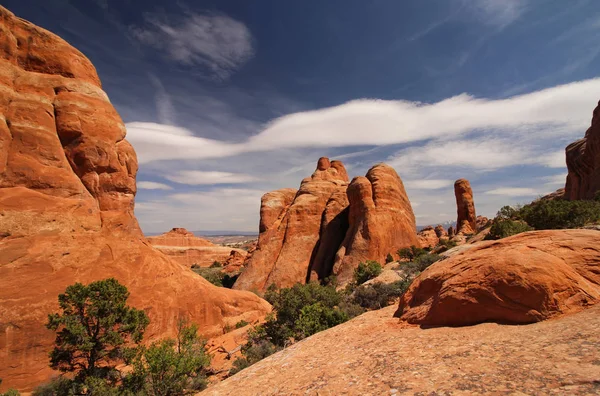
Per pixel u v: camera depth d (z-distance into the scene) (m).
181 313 30.45
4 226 24.39
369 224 55.84
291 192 80.31
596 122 49.66
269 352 21.38
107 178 32.16
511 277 8.81
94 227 29.23
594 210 30.56
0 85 27.81
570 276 8.81
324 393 6.61
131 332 20.25
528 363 5.71
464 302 9.48
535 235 11.16
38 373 21.61
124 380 17.47
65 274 25.31
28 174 27.16
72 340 18.11
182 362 16.86
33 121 28.55
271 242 67.31
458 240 55.75
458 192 77.25
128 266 29.27
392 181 62.56
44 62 31.33
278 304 25.58
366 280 43.00
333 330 12.99
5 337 21.17
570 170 60.38
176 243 122.06
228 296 34.88
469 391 5.15
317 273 61.16
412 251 51.56
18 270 23.48
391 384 6.17
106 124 33.03
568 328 7.11
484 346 7.14
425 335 9.09
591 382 4.52
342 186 73.00
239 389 8.70
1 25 29.28
